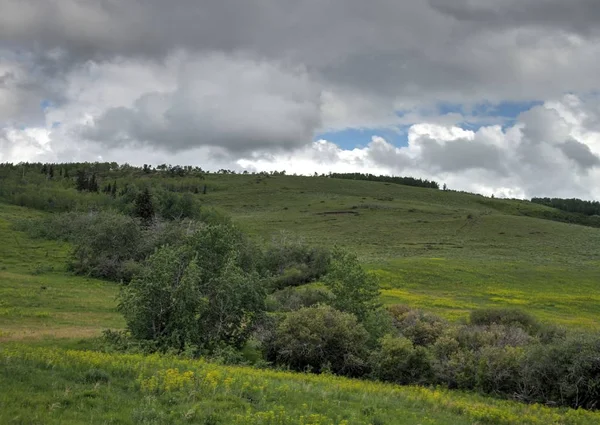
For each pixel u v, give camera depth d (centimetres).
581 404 1869
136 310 2491
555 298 5800
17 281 4866
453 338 2475
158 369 1470
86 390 1124
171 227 6869
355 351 2433
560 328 3209
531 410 1716
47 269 5931
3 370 1186
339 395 1462
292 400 1309
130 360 1638
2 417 898
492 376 2072
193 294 2514
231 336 2680
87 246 5931
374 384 1995
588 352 1888
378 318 3034
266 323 2692
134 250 6181
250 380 1479
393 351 2302
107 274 5831
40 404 1003
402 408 1412
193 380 1336
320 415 1142
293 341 2425
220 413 1075
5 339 2456
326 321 2536
